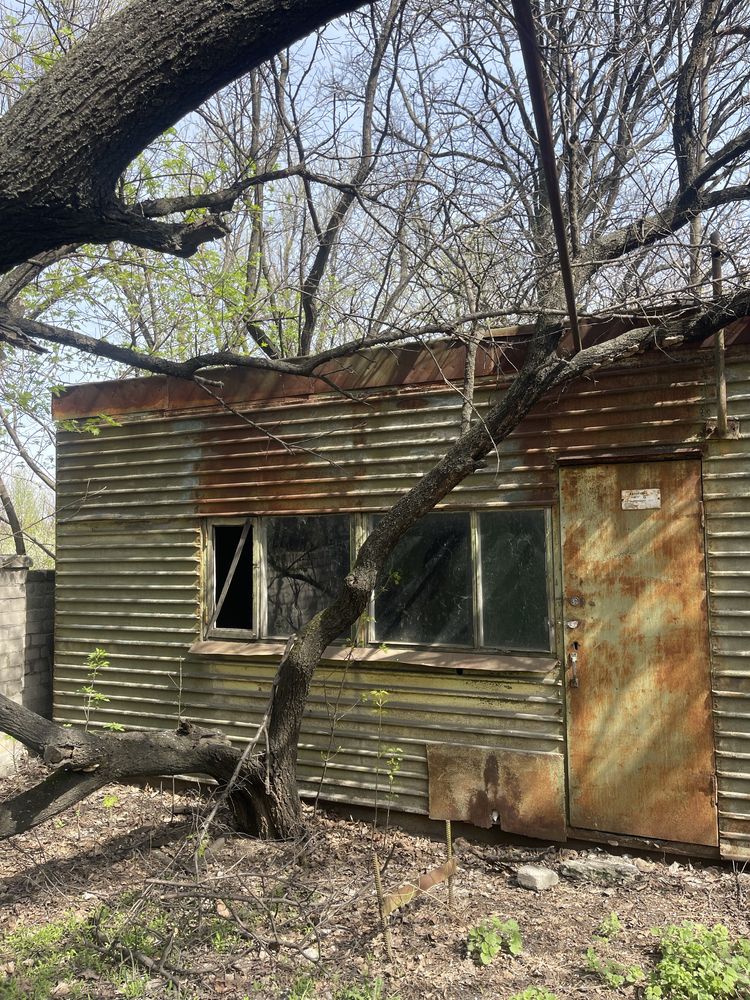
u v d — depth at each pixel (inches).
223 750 186.5
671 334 178.2
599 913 161.9
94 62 88.5
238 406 247.4
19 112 90.2
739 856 172.6
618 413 191.9
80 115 89.0
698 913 158.4
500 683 203.5
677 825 180.4
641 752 185.3
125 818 230.1
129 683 264.2
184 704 253.1
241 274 278.8
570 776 193.2
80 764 157.8
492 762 201.9
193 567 255.1
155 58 87.4
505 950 148.2
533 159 271.1
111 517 270.5
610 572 191.8
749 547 177.2
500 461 205.2
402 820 215.2
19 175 89.9
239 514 247.0
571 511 197.3
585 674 193.2
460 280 205.8
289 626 239.6
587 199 219.3
